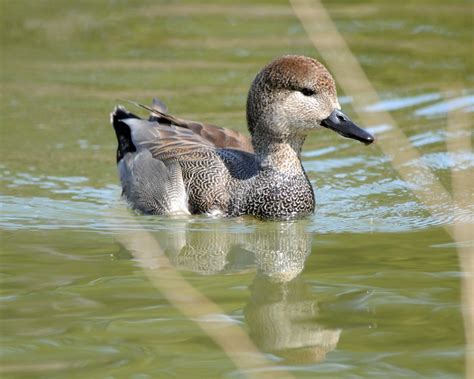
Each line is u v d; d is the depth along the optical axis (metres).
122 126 14.59
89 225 12.54
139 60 19.64
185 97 17.69
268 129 12.74
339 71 13.27
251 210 12.80
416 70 18.62
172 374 7.76
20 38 20.75
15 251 11.27
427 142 15.48
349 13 22.08
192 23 21.78
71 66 19.33
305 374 7.79
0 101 17.52
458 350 8.19
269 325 8.87
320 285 9.99
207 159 13.20
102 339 8.50
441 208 12.98
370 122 16.31
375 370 7.84
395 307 9.25
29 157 15.29
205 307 9.35
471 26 21.05
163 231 12.29
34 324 8.88
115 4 22.89
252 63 19.23
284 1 23.06
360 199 13.62
